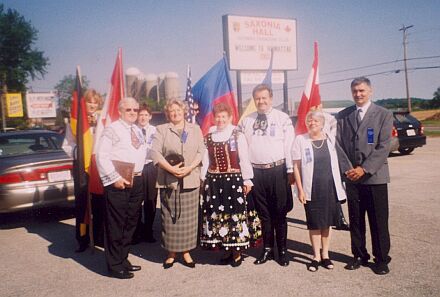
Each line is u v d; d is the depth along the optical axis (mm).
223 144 4387
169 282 4141
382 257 4051
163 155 4477
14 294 4027
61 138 7773
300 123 4957
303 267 4352
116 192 4281
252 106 5387
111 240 4312
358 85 4102
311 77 4949
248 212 4633
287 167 4398
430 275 3939
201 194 4578
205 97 5277
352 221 4250
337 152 4238
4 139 7211
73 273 4543
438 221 5707
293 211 6914
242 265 4500
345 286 3805
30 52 48656
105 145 4266
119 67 4938
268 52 16125
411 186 8242
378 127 4062
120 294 3910
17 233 6344
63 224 6824
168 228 4449
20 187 6270
